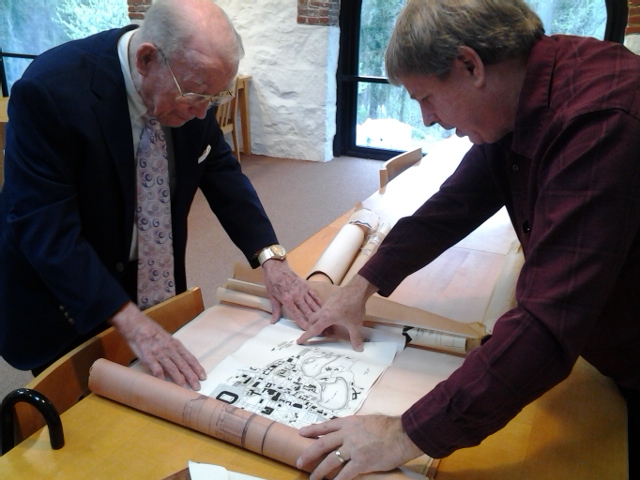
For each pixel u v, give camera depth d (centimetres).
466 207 119
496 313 129
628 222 71
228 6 537
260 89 553
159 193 137
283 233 383
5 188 120
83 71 119
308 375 107
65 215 116
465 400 76
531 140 83
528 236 101
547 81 81
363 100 556
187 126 138
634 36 412
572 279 72
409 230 121
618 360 97
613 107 72
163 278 145
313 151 554
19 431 94
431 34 80
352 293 119
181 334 120
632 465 105
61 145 116
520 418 99
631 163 70
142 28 118
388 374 108
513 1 81
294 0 509
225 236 382
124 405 99
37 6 593
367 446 80
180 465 86
